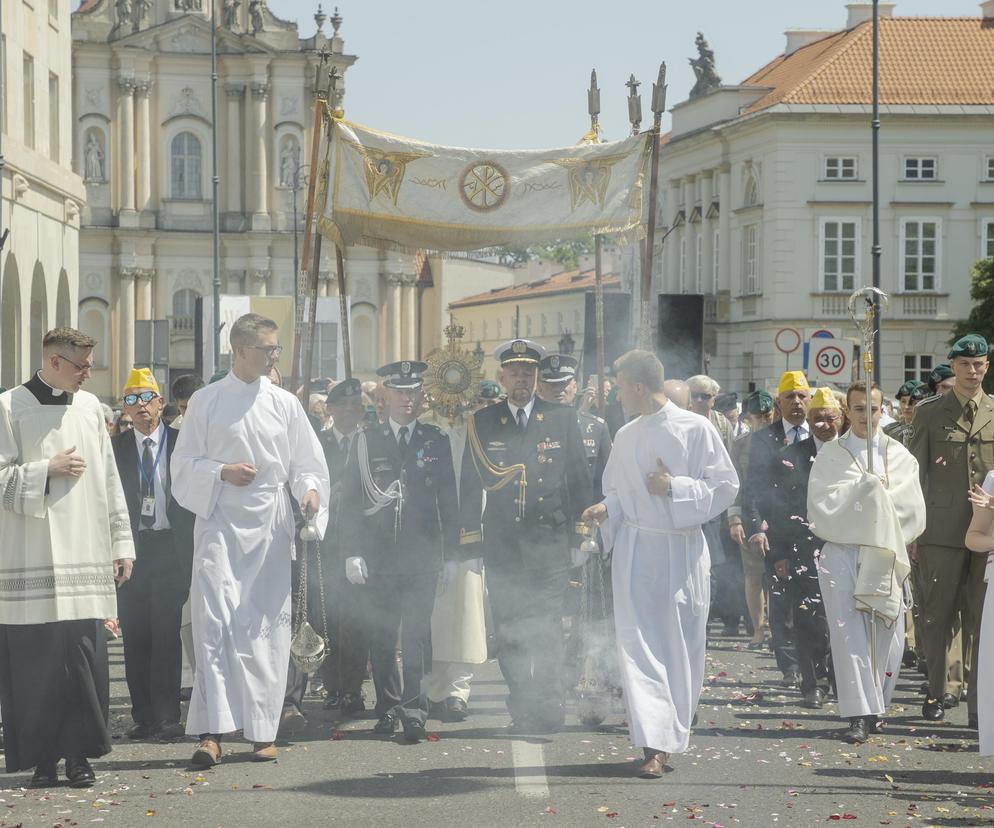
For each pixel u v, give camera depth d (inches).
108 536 378.3
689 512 379.2
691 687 383.9
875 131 1612.9
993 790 363.3
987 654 365.7
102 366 3181.6
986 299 2428.6
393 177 549.3
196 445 403.5
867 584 428.8
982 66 2559.1
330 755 402.3
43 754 366.6
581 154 556.7
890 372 2539.4
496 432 443.8
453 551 439.5
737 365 2684.5
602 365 561.9
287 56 3213.6
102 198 3181.6
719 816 332.2
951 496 477.4
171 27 3193.9
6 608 366.6
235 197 3235.7
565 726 448.8
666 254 3078.2
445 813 333.4
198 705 394.3
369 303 3302.2
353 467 438.0
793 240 2529.5
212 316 1481.3
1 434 370.3
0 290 1459.2
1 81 1502.2
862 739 426.6
